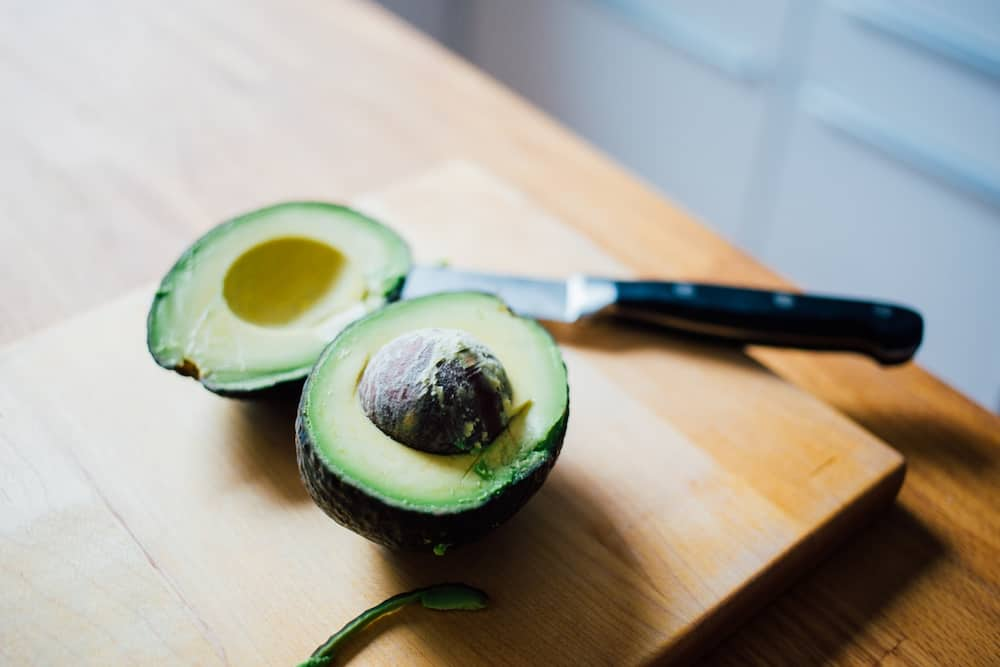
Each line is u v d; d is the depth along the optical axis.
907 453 0.40
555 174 0.51
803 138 0.67
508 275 0.41
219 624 0.32
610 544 0.35
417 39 0.59
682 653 0.33
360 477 0.31
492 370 0.32
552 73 0.87
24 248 0.44
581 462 0.37
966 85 0.57
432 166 0.51
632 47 0.77
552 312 0.40
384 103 0.54
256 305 0.38
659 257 0.47
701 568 0.34
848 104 0.63
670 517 0.35
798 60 0.65
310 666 0.32
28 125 0.50
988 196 0.58
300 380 0.35
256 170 0.49
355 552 0.34
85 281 0.43
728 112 0.72
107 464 0.35
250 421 0.37
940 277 0.63
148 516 0.34
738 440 0.38
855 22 0.61
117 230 0.45
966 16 0.56
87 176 0.48
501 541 0.34
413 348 0.32
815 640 0.34
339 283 0.38
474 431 0.32
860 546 0.37
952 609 0.35
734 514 0.35
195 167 0.49
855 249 0.68
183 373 0.35
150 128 0.51
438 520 0.31
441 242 0.45
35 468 0.35
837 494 0.36
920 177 0.61
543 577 0.34
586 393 0.39
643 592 0.34
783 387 0.39
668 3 0.72
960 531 0.38
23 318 0.42
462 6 0.90
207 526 0.34
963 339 0.64
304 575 0.33
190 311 0.35
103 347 0.39
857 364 0.43
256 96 0.54
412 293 0.40
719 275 0.46
